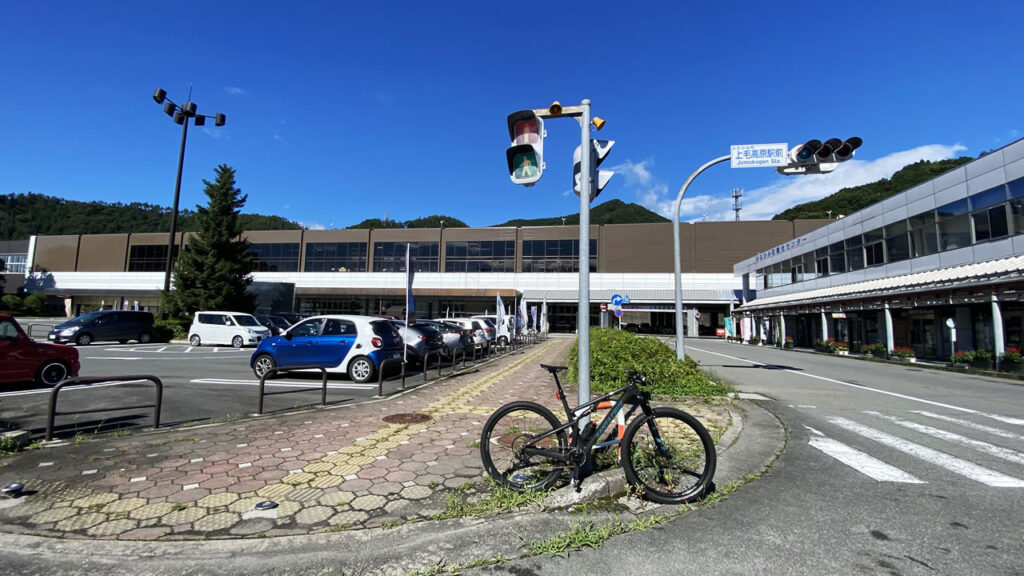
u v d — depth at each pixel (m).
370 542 3.07
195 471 4.32
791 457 5.20
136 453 4.84
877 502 3.88
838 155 9.36
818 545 3.11
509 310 49.97
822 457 5.20
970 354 15.92
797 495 4.04
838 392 10.38
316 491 3.88
